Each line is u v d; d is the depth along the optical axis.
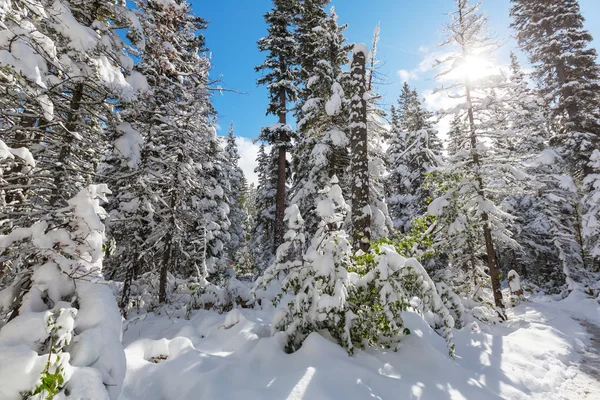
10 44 3.57
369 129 12.63
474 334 7.52
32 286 3.29
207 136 10.95
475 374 5.25
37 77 3.65
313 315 5.25
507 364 6.00
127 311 9.00
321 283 5.32
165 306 9.74
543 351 7.17
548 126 21.69
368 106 12.37
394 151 23.61
